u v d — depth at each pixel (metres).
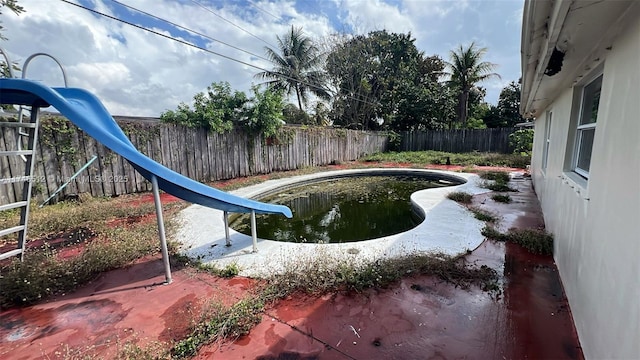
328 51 17.62
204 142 7.50
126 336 1.81
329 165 11.97
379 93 18.59
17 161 4.51
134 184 6.20
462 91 17.33
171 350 1.67
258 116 8.46
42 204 4.79
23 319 2.00
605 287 1.38
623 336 1.17
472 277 2.43
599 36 1.49
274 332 1.83
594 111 2.22
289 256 2.90
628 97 1.26
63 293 2.31
